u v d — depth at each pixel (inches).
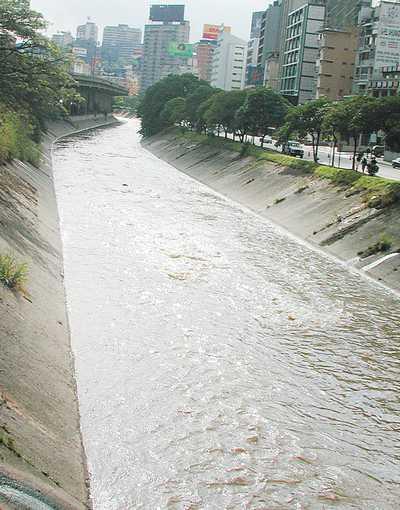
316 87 5251.0
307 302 1310.3
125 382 900.0
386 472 746.2
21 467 593.6
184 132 4650.6
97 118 7485.2
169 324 1125.1
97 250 1582.2
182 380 920.3
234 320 1175.0
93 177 2942.9
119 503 650.2
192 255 1622.8
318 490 699.4
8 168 1937.7
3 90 1786.4
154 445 756.6
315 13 5487.2
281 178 2564.0
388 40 4530.0
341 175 2146.9
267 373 970.7
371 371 1007.0
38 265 1252.5
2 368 750.5
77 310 1149.1
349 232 1766.7
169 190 2810.0
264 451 764.0
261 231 2020.2
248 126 3427.7
